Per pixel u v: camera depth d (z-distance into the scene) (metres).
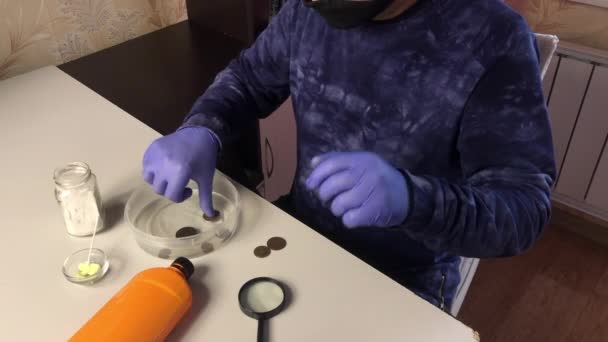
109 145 0.90
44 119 0.97
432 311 0.62
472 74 0.74
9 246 0.71
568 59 1.55
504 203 0.66
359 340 0.59
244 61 1.01
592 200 1.71
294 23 0.91
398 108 0.80
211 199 0.77
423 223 0.63
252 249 0.71
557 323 1.50
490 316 1.51
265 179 1.52
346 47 0.83
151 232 0.75
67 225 0.72
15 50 1.21
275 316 0.62
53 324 0.61
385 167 0.62
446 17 0.75
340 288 0.65
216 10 1.37
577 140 1.65
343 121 0.86
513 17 0.73
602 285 1.61
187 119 0.89
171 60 1.28
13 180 0.82
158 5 1.42
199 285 0.66
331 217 0.92
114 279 0.66
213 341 0.59
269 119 1.41
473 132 0.73
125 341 0.55
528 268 1.66
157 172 0.76
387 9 0.76
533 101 0.70
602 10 1.51
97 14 1.31
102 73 1.23
